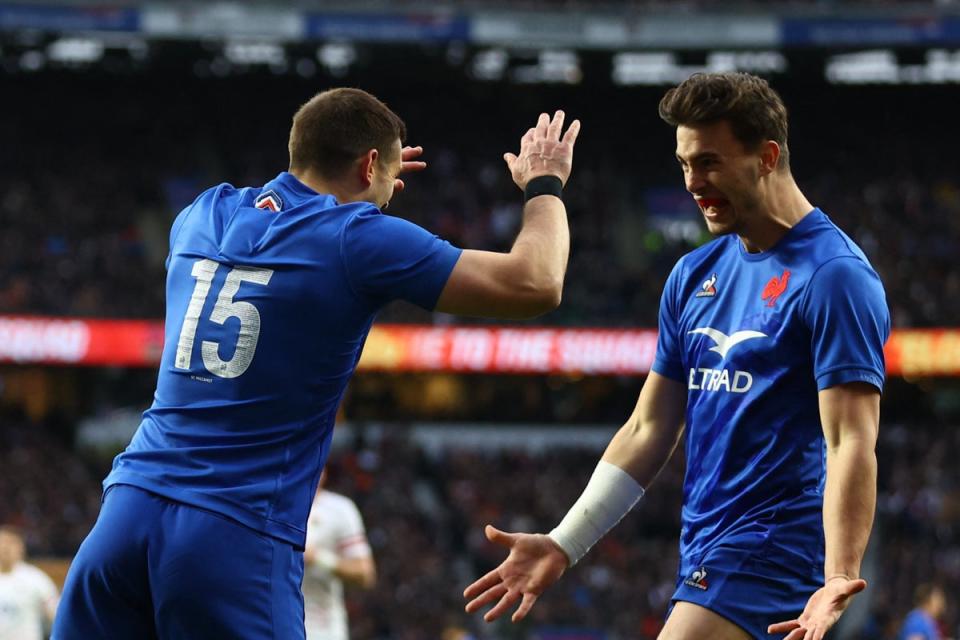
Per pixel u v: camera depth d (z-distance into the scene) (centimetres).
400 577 9138
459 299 1323
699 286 1580
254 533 1292
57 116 14788
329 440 1381
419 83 15650
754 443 1488
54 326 11294
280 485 1315
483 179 14525
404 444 11594
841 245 1464
